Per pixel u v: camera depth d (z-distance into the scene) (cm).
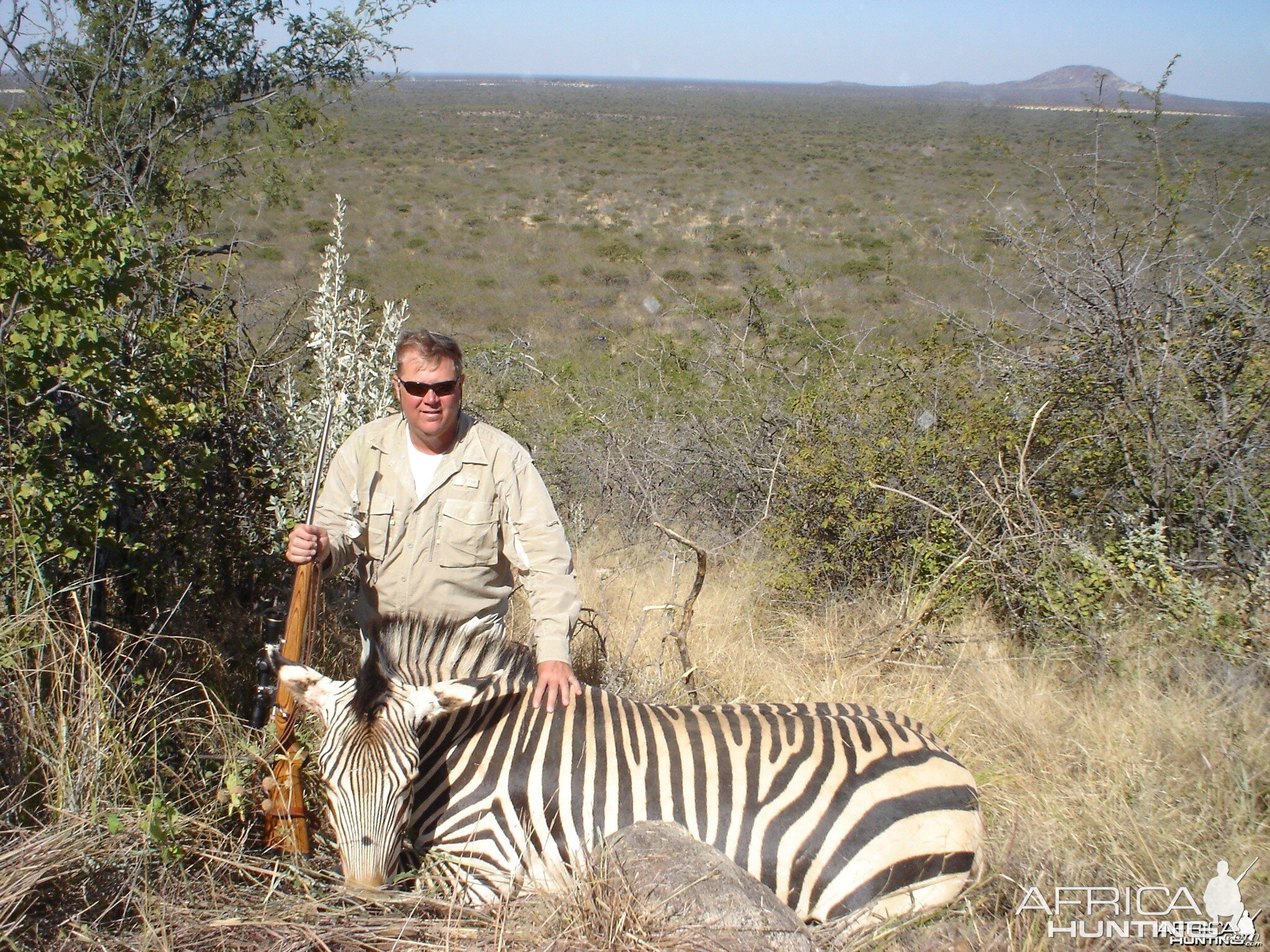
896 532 611
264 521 479
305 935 271
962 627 546
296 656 315
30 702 313
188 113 821
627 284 2314
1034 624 527
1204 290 584
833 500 612
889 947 275
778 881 291
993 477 581
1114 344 579
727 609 600
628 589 632
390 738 274
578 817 300
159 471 377
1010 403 622
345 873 275
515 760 307
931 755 310
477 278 2253
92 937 264
